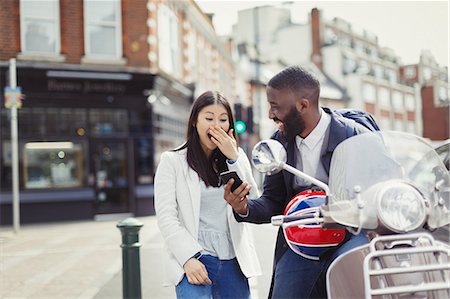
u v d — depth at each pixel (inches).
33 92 517.3
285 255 110.0
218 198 108.3
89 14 550.6
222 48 926.4
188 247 100.7
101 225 476.7
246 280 111.6
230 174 96.0
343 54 1344.7
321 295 103.0
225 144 101.5
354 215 85.8
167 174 107.0
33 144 521.7
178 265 102.3
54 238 391.2
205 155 109.1
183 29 679.7
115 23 556.4
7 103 422.3
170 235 102.0
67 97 528.7
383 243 84.7
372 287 83.0
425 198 86.4
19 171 516.1
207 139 106.6
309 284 103.3
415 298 81.8
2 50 519.5
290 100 101.9
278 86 102.5
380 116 1261.1
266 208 110.4
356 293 85.2
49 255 314.8
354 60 1346.0
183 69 677.3
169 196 105.8
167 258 104.5
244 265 108.8
